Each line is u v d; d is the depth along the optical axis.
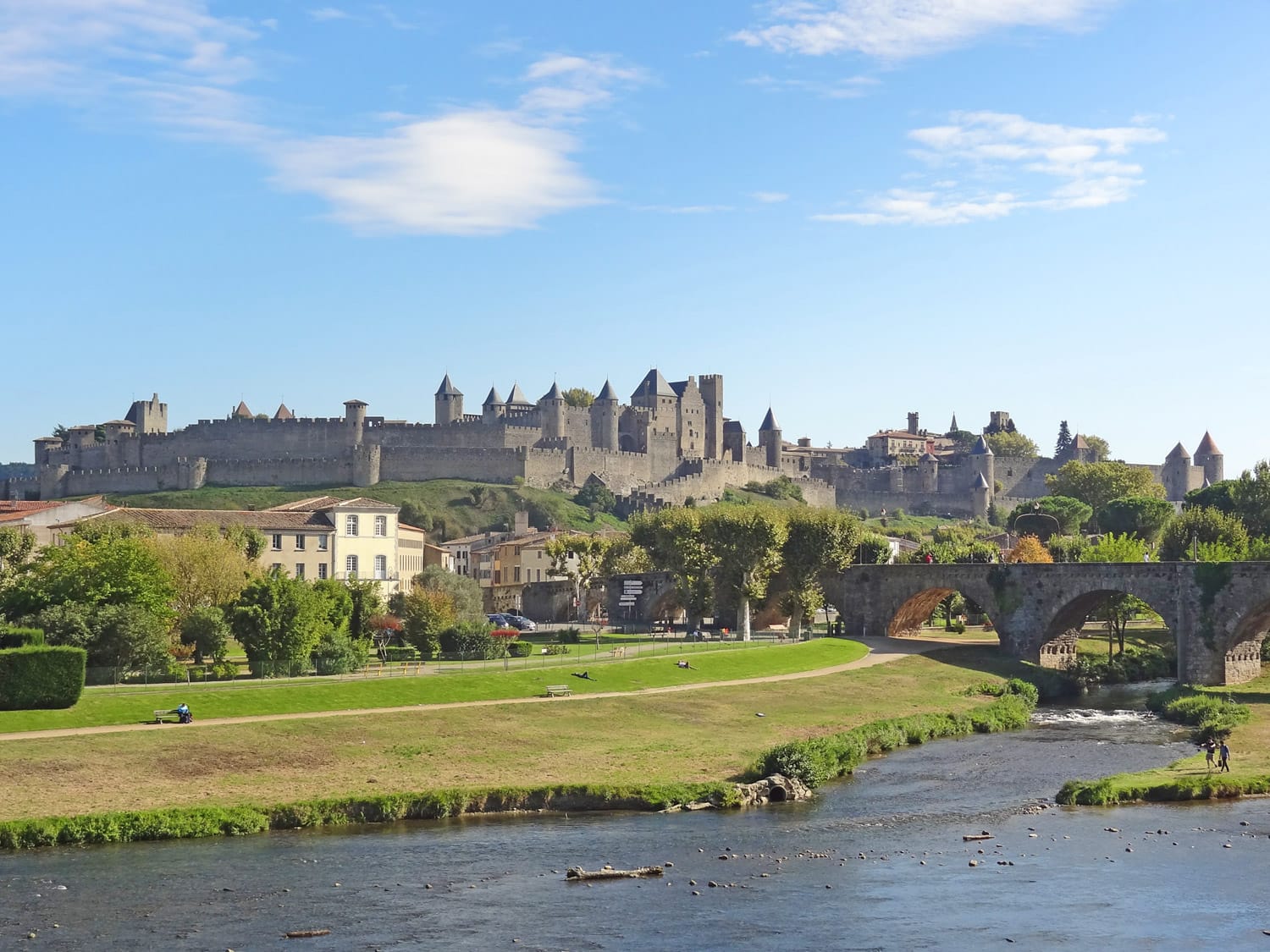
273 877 66.12
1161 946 57.72
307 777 83.94
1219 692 138.62
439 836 74.81
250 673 119.25
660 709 110.81
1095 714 132.12
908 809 82.94
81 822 72.50
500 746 93.88
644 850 72.12
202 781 81.44
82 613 111.06
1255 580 143.38
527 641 167.50
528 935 58.38
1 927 58.25
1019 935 58.91
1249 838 75.00
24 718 90.31
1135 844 73.81
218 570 135.25
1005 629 165.25
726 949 57.12
